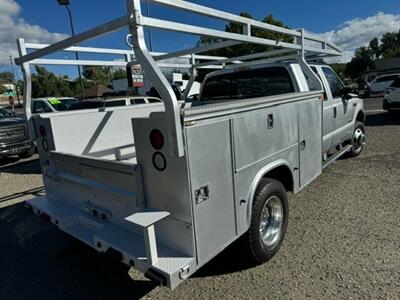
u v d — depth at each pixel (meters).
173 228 2.08
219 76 4.85
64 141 3.19
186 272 1.95
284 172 3.17
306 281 2.61
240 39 2.49
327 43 4.59
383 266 2.73
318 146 3.79
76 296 2.71
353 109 5.87
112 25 1.86
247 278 2.72
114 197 2.37
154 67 1.79
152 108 4.36
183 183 1.95
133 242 2.21
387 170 5.35
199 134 1.98
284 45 3.37
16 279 3.03
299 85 4.02
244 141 2.40
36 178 6.96
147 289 2.73
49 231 4.05
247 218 2.52
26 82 3.06
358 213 3.79
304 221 3.69
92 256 3.35
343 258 2.89
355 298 2.37
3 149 8.39
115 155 3.80
